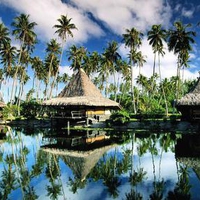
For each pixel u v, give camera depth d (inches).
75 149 674.8
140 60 2432.3
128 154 592.7
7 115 1733.5
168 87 3203.7
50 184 380.8
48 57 2495.1
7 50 2210.9
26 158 574.9
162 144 729.0
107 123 1275.8
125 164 494.3
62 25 1934.1
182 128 1143.0
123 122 1235.2
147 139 844.6
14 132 1171.3
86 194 331.9
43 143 806.5
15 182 394.0
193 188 344.5
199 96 1128.8
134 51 2303.2
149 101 2568.9
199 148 660.1
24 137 975.6
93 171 448.5
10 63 2262.6
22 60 2279.8
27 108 1900.8
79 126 1342.3
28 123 1603.1
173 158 538.6
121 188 352.2
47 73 2773.1
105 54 2362.2
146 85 3065.9
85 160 537.3
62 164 506.6
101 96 1544.0
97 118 1405.0
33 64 2647.6
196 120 1139.9
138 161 518.6
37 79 2851.9
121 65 2785.4
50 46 2199.8
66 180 399.9
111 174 426.9
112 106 1598.2
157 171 437.7
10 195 336.5
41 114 1931.6
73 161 529.0
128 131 1124.5
